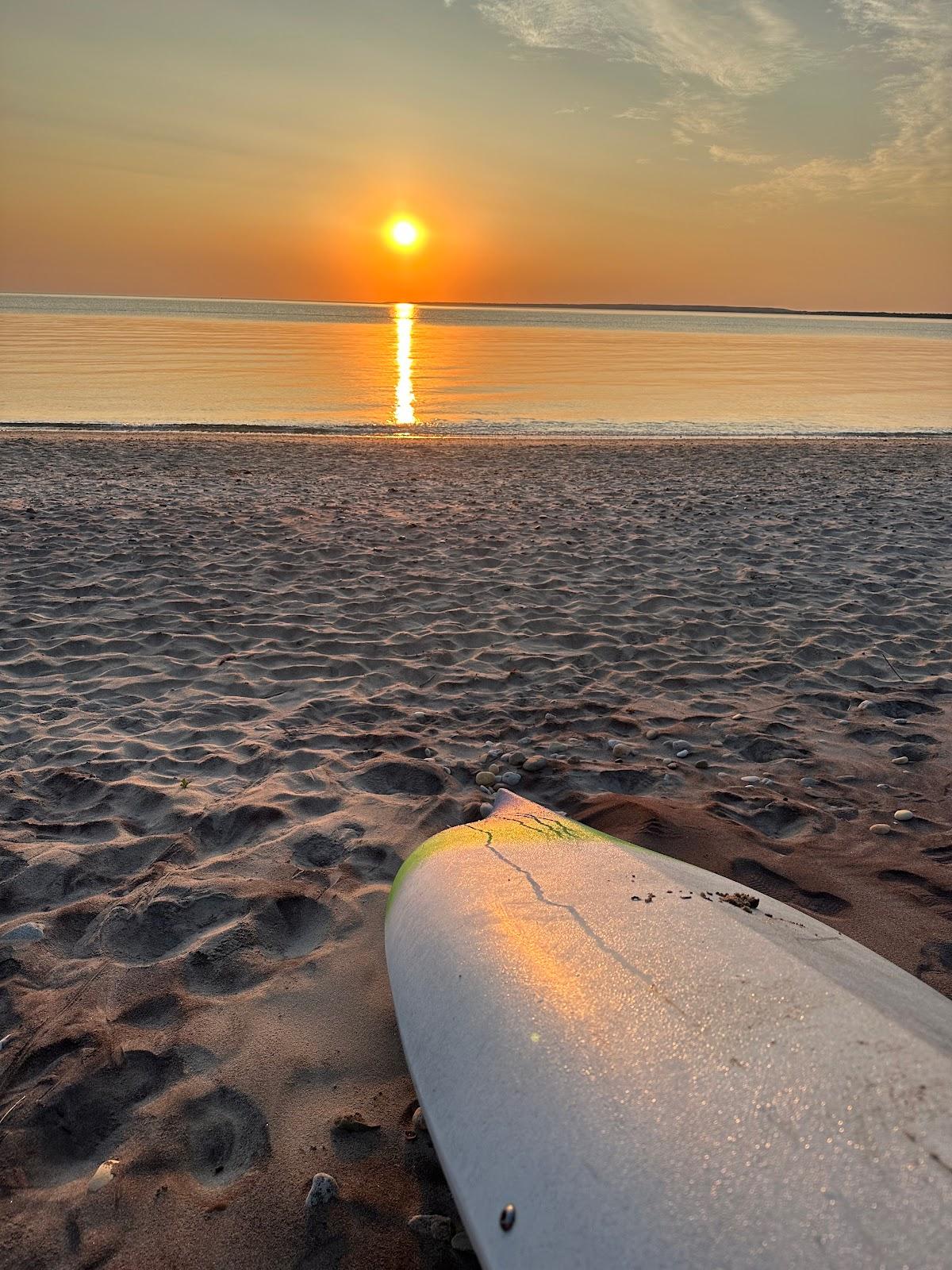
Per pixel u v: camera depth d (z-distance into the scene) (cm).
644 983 196
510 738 460
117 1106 225
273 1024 252
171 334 5819
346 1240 190
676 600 697
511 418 2083
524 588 724
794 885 321
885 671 557
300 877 326
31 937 288
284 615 651
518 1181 164
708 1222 140
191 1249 187
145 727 465
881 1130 147
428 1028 216
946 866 338
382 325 9419
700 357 4650
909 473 1345
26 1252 185
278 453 1447
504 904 246
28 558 784
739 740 460
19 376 2667
